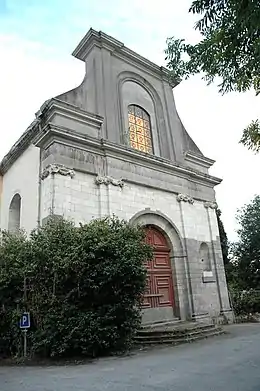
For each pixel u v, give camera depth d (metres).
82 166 13.47
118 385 6.05
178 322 14.25
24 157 16.45
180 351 9.36
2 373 7.83
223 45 4.45
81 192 13.18
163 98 19.06
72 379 6.75
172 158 17.62
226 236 25.67
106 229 10.34
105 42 17.20
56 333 9.10
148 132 17.58
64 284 9.62
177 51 5.22
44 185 12.95
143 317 13.57
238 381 5.80
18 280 10.39
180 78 5.59
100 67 16.48
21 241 11.11
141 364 7.86
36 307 9.77
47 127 13.04
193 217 17.08
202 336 11.66
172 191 16.47
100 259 9.64
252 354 8.18
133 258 9.83
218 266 17.17
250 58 4.55
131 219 14.25
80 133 13.68
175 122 18.86
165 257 15.51
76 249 9.45
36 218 13.48
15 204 17.47
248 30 4.02
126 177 14.70
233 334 12.19
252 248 24.47
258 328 13.62
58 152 12.98
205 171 19.38
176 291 15.09
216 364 7.33
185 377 6.34
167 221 15.77
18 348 9.73
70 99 14.87
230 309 16.64
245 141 6.89
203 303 15.60
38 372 7.68
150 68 19.09
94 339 9.13
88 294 9.57
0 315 10.41
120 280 9.63
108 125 15.34
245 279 24.34
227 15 4.13
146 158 15.63
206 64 4.86
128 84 17.64
